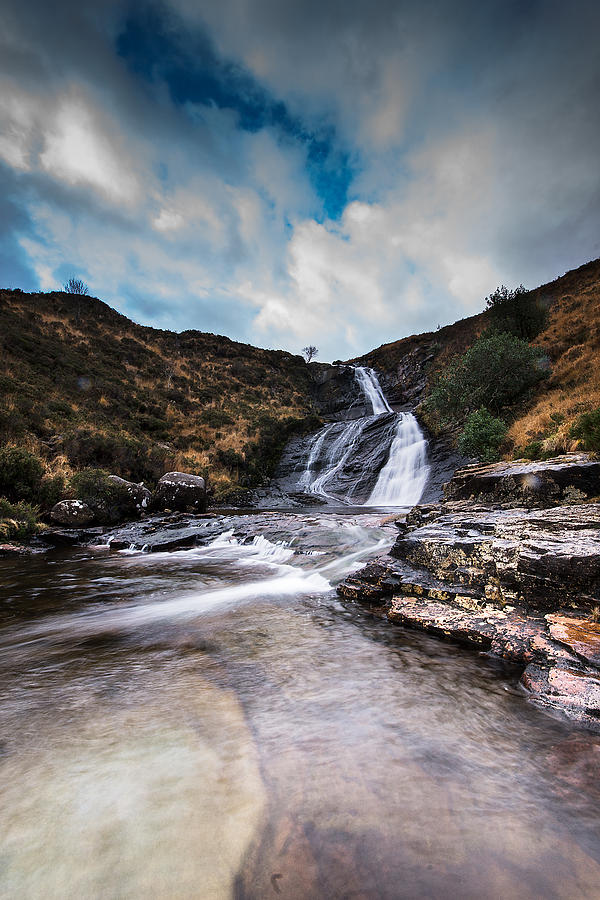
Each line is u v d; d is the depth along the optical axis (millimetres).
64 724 2102
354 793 1584
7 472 10969
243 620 4016
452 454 19250
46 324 32344
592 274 30469
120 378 28891
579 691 2311
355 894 1149
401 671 2799
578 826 1422
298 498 20203
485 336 22109
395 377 44000
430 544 4680
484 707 2301
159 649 3268
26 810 1476
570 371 16188
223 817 1450
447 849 1316
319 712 2240
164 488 13914
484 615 3557
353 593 4781
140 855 1294
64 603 4781
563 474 5844
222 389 36562
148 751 1855
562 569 3332
